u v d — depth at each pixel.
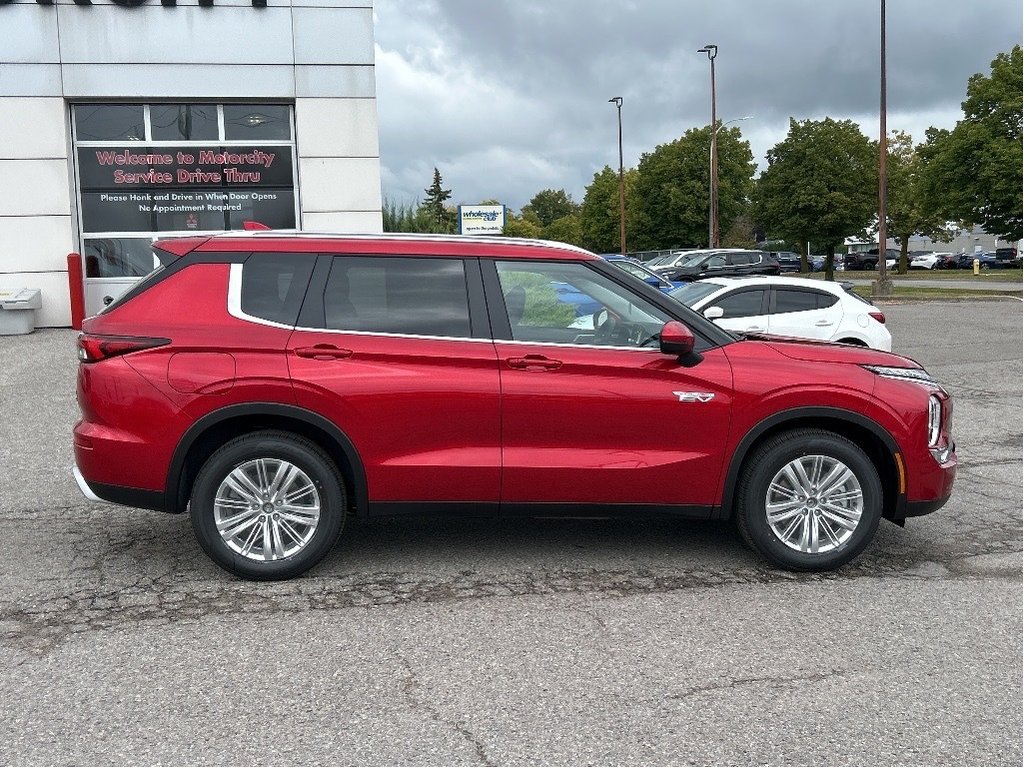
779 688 3.61
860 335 11.07
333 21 16.80
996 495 6.68
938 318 22.06
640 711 3.41
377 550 5.37
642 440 4.83
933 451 4.99
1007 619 4.35
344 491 4.83
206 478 4.68
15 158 16.19
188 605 4.48
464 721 3.33
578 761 3.06
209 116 16.91
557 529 5.81
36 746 3.14
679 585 4.80
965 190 34.75
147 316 4.73
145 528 5.78
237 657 3.88
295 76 16.78
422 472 4.73
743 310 11.02
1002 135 34.00
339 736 3.22
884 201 32.00
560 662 3.84
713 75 43.97
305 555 4.79
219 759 3.07
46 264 16.52
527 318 4.86
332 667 3.79
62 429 8.84
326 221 17.23
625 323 4.93
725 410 4.82
